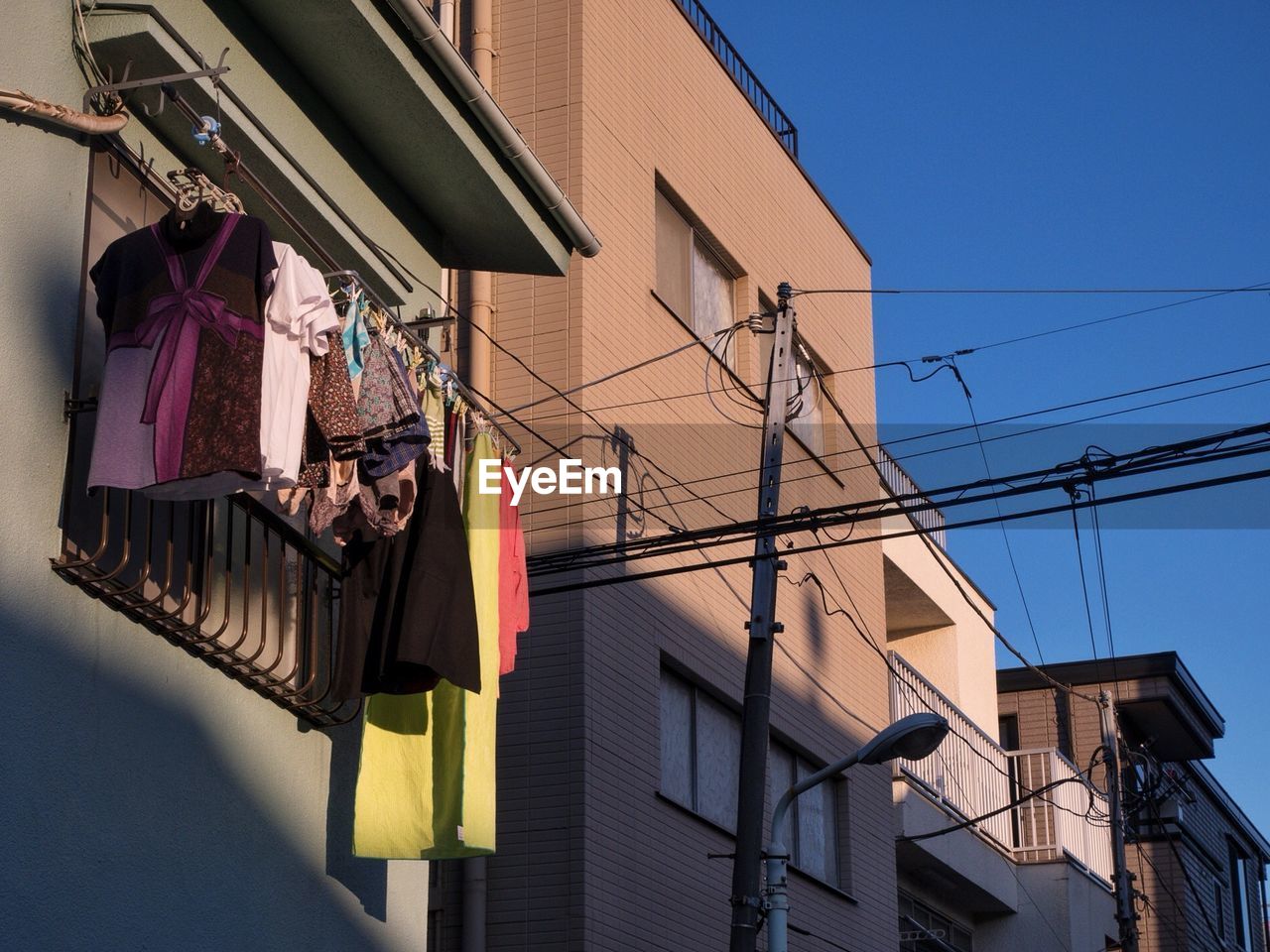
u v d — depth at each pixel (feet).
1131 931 79.92
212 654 27.27
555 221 37.55
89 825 24.13
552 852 46.44
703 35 63.31
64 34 26.27
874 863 65.26
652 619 52.49
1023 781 86.22
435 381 30.25
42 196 25.38
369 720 30.04
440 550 29.14
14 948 22.34
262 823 28.14
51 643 24.06
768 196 66.54
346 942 29.94
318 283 25.17
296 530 30.40
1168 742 110.42
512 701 48.34
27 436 24.29
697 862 52.13
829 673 64.69
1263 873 129.59
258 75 30.83
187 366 23.98
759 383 62.85
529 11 55.77
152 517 25.84
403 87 32.53
